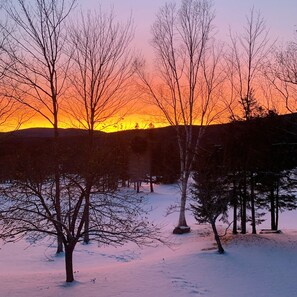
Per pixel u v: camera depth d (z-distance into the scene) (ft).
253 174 79.66
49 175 40.75
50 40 53.36
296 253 62.54
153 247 73.67
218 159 75.61
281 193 101.24
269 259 59.26
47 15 52.47
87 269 57.21
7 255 69.97
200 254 61.62
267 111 79.10
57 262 66.85
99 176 40.63
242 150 76.43
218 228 94.68
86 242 83.35
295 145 75.10
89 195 41.50
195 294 42.63
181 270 53.11
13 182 39.19
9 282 45.83
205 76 92.12
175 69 93.25
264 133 76.43
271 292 44.86
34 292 41.32
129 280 47.16
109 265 62.18
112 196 42.68
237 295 43.34
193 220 126.21
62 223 42.19
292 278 50.39
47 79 53.57
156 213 143.43
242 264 56.39
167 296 41.34
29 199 42.86
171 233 90.33
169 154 197.67
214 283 47.78
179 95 94.02
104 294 41.22
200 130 88.79
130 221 44.86
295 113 70.85
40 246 78.13
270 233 81.30
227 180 71.87
